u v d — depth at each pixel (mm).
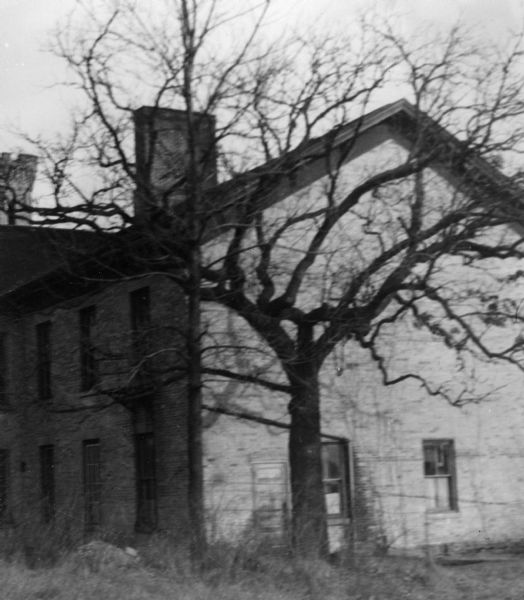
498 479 26297
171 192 18453
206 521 18797
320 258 23953
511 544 25969
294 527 18703
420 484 25219
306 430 20172
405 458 25141
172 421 24141
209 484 22781
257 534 18188
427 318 20641
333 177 20016
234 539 19000
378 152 25172
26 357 32344
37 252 33469
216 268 22000
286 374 21344
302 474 20031
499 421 26562
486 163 20062
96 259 19750
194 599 14398
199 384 18531
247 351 22797
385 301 20797
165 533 21953
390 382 21469
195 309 18625
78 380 28828
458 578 17594
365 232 20578
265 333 19953
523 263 26828
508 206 20109
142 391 22953
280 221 22531
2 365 32656
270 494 23281
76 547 18578
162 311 24422
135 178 18500
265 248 19953
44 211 18953
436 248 20109
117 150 18703
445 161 20422
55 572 15695
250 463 23281
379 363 21312
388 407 25125
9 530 19891
